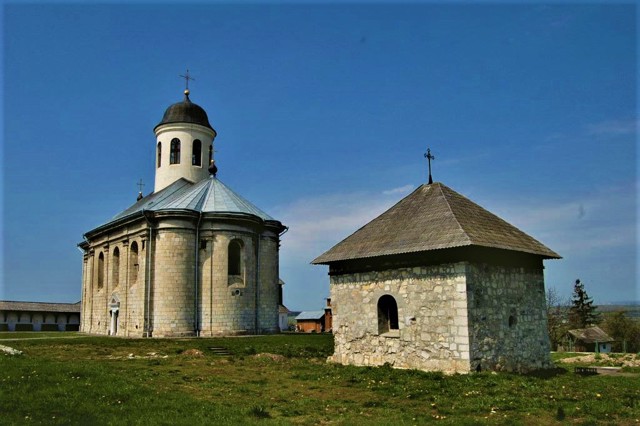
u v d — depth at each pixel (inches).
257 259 1774.1
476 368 783.7
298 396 651.5
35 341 1349.7
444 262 820.0
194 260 1659.7
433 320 823.7
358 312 932.6
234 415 526.0
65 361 943.7
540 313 927.7
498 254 863.1
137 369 871.7
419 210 933.8
